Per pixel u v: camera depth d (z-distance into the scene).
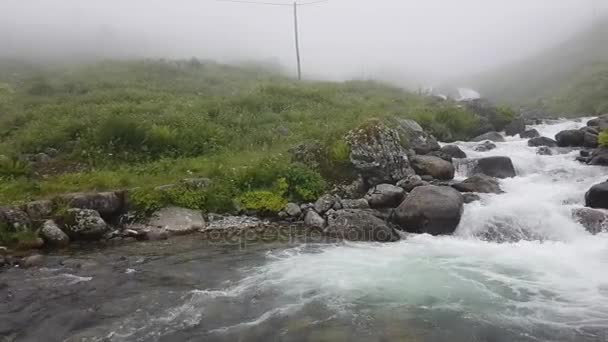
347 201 11.77
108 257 8.85
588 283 7.51
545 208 10.48
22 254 8.84
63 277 7.81
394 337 5.84
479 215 10.45
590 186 11.95
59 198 10.28
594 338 5.80
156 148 14.09
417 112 20.14
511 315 6.43
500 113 21.58
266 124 17.69
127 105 18.47
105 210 10.45
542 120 23.70
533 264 8.41
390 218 11.02
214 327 6.14
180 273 8.06
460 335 5.89
